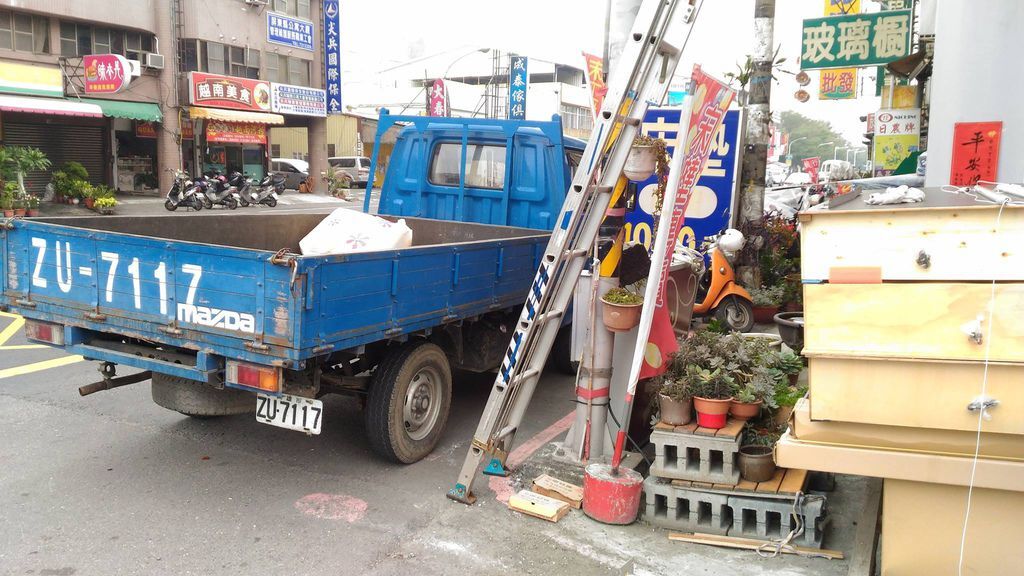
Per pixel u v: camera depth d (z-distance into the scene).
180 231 5.57
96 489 4.28
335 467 4.71
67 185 21.09
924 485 2.85
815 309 2.86
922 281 2.76
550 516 3.98
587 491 4.05
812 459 2.90
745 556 3.63
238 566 3.50
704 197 9.27
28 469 4.52
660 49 3.90
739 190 9.34
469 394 6.41
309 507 4.13
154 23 24.70
